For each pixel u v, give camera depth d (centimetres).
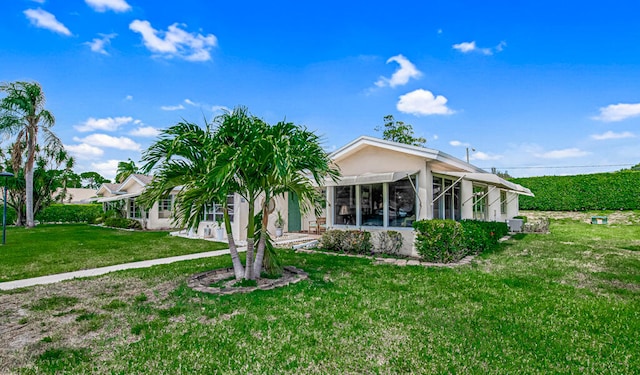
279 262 982
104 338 544
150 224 2819
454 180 1603
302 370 438
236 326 576
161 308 684
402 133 3656
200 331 559
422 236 1187
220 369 440
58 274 1047
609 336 536
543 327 570
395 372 432
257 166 848
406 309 661
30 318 639
